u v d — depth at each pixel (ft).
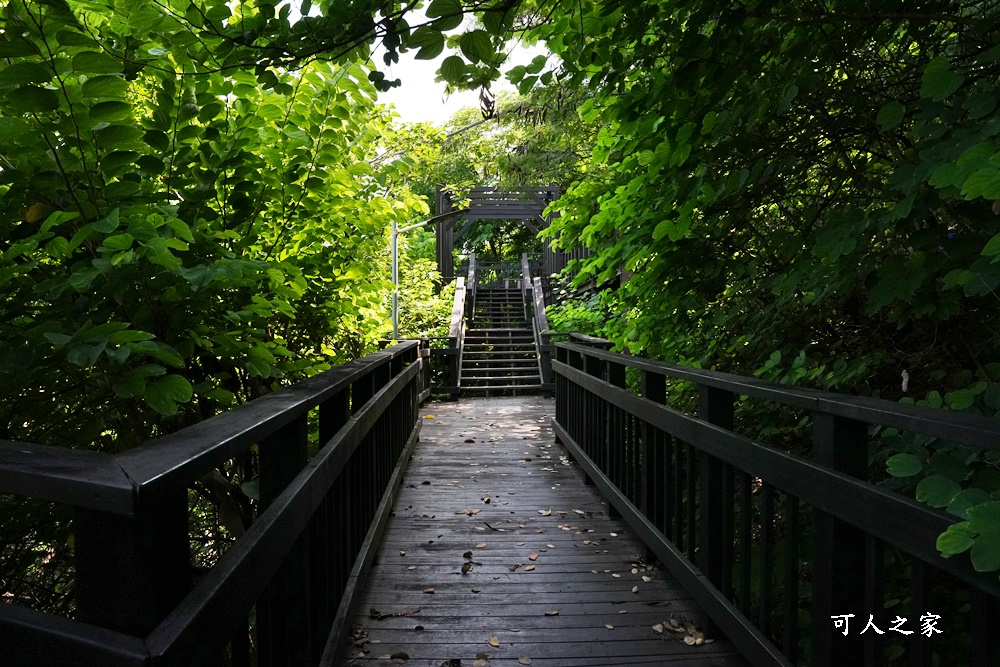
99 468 2.76
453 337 39.22
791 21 6.72
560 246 13.55
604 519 13.82
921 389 8.84
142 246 6.39
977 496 3.79
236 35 6.14
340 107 9.56
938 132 5.61
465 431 25.73
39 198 6.77
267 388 12.26
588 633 8.67
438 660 7.98
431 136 18.21
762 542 6.93
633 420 12.33
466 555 11.54
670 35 7.67
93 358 5.62
